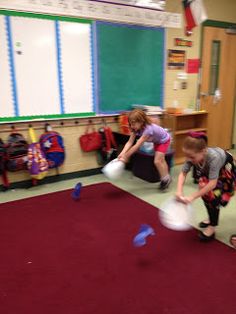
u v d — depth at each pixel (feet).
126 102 13.47
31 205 9.84
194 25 13.66
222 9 15.48
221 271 6.43
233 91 17.26
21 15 10.34
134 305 5.49
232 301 5.57
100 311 5.35
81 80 12.07
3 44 10.24
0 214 9.17
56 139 11.64
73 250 7.25
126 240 7.68
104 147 12.84
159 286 5.98
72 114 12.16
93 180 12.52
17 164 10.87
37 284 6.07
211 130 16.84
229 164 7.09
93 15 11.75
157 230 8.18
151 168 11.77
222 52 16.12
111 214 9.17
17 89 10.79
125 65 13.02
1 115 10.69
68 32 11.37
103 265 6.66
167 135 10.94
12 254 7.09
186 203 6.80
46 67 11.19
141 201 10.15
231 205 9.75
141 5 12.80
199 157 6.59
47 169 11.30
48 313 5.31
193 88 15.53
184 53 14.71
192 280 6.15
